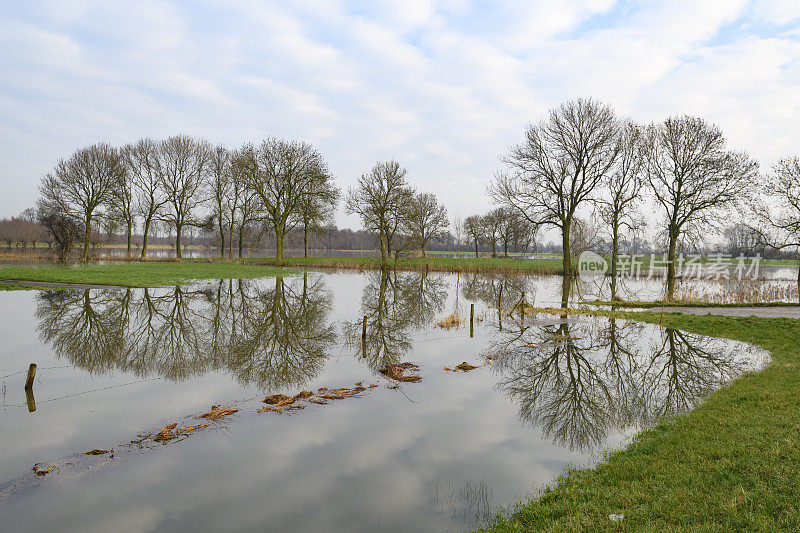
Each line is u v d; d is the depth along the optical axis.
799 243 35.97
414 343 18.95
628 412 10.98
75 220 60.03
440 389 12.93
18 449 8.77
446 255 117.88
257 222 62.53
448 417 10.73
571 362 15.98
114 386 12.80
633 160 45.75
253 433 9.68
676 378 13.67
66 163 56.84
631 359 16.27
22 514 6.58
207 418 10.48
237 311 25.78
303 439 9.38
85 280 36.06
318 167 57.94
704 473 6.54
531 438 9.49
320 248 149.00
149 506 6.81
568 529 5.49
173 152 62.59
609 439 9.38
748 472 6.32
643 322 23.16
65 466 8.09
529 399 12.09
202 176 64.75
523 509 6.39
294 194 58.91
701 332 20.08
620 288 39.41
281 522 6.37
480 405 11.60
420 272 59.19
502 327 22.59
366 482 7.55
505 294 36.38
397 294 36.19
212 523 6.35
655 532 5.08
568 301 31.88
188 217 65.06
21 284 33.03
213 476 7.78
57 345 17.00
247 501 6.96
